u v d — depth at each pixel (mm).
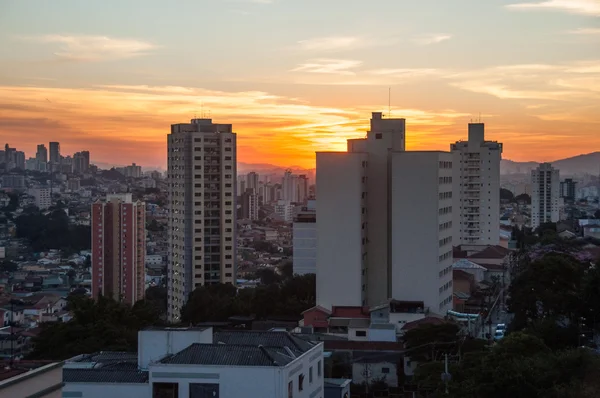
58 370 66750
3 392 61250
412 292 176125
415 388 126875
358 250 178625
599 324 134875
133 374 87375
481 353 113938
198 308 196125
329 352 134625
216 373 82875
